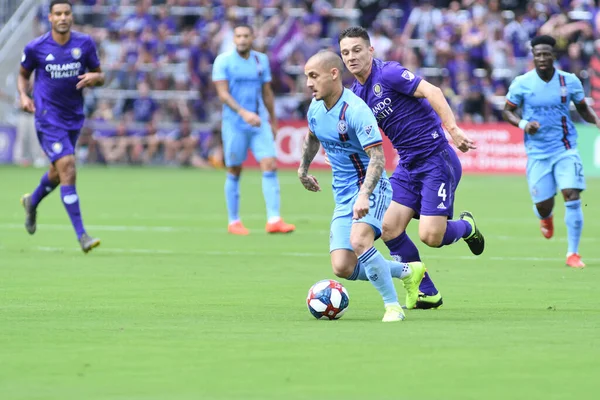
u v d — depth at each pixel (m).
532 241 50.06
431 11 113.19
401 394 17.61
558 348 21.89
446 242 30.92
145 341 22.73
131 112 113.44
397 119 30.14
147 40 113.62
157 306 28.98
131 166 113.00
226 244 47.44
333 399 17.25
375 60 30.30
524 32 110.88
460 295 32.09
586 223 59.84
